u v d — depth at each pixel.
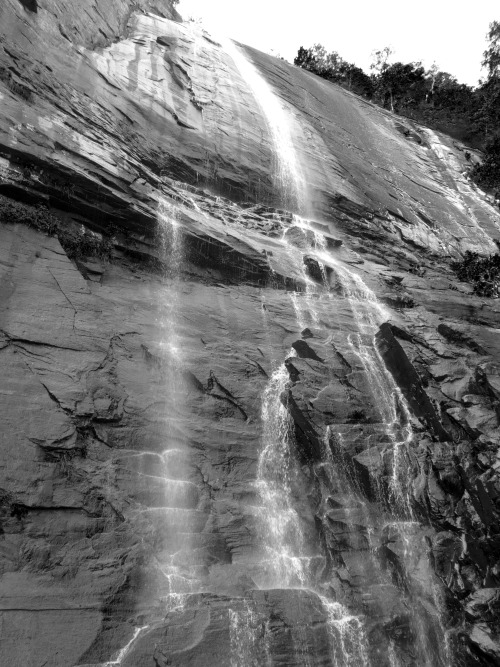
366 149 31.84
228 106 24.92
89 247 14.09
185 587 9.09
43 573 8.29
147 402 11.47
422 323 15.93
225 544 10.19
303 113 29.86
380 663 9.34
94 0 24.81
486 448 11.83
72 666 7.50
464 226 29.75
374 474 11.41
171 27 29.80
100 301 12.84
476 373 13.37
